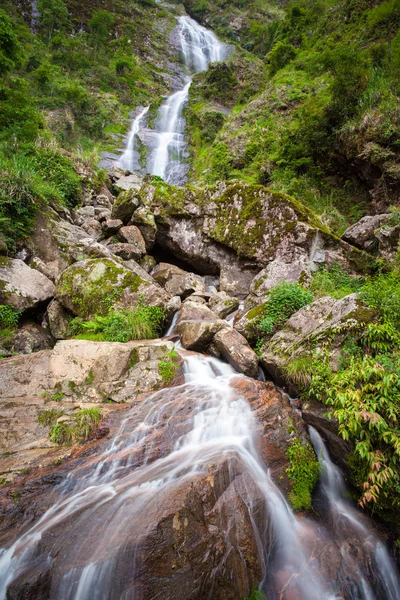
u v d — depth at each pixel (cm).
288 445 465
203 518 327
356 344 509
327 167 1384
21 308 774
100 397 553
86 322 741
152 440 451
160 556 287
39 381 578
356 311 534
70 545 308
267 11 4897
